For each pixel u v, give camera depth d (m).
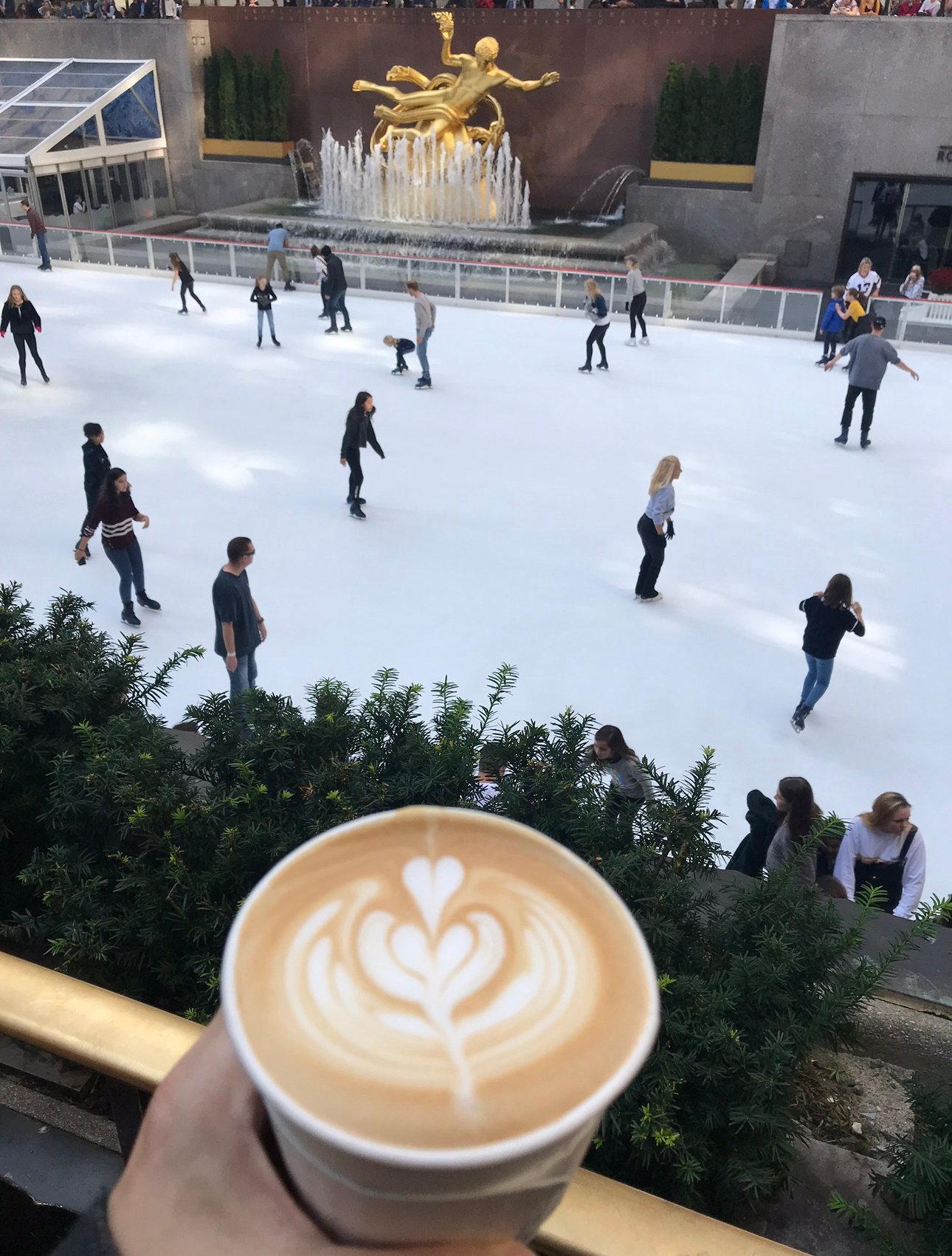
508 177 22.97
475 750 3.05
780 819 4.71
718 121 20.77
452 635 7.78
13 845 3.12
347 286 18.17
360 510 9.57
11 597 3.80
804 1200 2.49
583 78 21.91
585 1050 0.45
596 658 7.53
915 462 11.20
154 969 2.70
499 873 0.56
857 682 7.34
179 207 25.84
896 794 4.38
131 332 15.58
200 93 24.75
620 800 2.87
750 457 11.27
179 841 2.79
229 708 3.31
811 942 2.48
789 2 20.67
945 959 3.25
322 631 7.79
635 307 15.38
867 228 20.20
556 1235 0.83
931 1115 2.38
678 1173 2.12
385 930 0.52
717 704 7.07
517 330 16.28
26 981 0.97
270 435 11.56
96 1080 2.27
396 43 23.05
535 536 9.37
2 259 20.52
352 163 22.81
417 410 12.46
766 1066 2.24
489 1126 0.41
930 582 8.72
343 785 2.95
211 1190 0.48
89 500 7.91
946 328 15.01
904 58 18.48
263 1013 0.47
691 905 2.71
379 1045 0.46
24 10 25.73
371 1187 0.40
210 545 9.02
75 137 22.73
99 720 3.35
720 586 8.55
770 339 15.99
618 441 11.64
